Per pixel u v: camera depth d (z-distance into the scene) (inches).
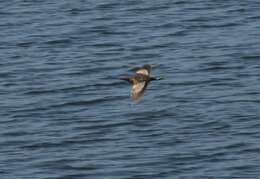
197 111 2610.7
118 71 2962.6
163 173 2263.8
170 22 3385.8
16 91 2815.0
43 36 3287.4
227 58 3016.7
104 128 2527.1
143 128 2517.2
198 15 3449.8
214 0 3612.2
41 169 2317.9
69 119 2598.4
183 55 3073.3
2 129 2544.3
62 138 2475.4
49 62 3048.7
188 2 3604.8
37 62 3048.7
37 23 3425.2
